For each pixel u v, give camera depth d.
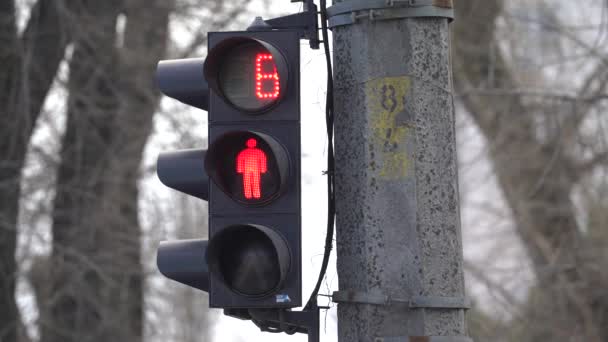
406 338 15.41
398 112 15.79
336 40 16.39
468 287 41.84
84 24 47.19
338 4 16.28
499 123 41.78
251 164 15.70
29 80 46.41
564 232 41.16
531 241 41.62
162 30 49.16
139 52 48.44
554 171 40.62
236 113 15.81
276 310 15.97
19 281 46.28
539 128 40.78
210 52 15.68
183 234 47.16
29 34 46.38
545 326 40.62
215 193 15.70
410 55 15.87
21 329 46.00
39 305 46.41
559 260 41.12
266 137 15.52
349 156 16.08
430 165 15.69
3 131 45.75
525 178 41.06
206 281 16.19
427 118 15.78
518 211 41.12
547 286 40.84
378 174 15.76
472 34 43.22
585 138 39.41
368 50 16.00
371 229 15.70
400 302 15.47
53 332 46.56
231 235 15.66
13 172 45.47
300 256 15.51
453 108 16.00
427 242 15.55
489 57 41.47
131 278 48.12
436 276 15.51
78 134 46.12
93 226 46.28
